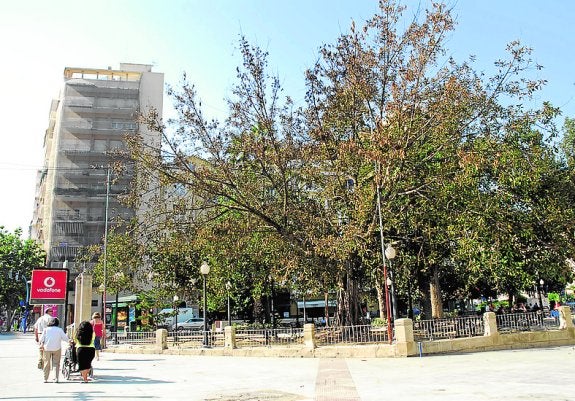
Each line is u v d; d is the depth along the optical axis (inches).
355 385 428.1
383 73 832.3
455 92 752.3
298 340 798.5
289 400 365.7
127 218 2054.6
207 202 862.5
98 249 1190.3
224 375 539.8
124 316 1568.7
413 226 903.1
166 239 900.0
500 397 339.6
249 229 850.8
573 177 970.1
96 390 434.0
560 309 815.7
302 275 906.1
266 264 1061.8
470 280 1072.8
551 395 339.6
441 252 971.9
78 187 2112.5
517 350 709.3
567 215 899.4
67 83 2213.3
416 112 791.7
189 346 929.5
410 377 464.8
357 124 859.4
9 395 407.5
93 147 2181.3
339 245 746.2
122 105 2249.0
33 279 914.7
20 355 894.4
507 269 942.4
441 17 767.7
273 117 826.2
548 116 855.7
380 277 954.7
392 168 775.1
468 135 824.3
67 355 526.6
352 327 768.3
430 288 1179.3
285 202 826.8
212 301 1425.9
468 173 730.2
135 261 929.5
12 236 2197.3
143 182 864.9
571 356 594.9
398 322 670.5
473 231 829.8
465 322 748.0
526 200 897.5
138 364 694.5
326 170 859.4
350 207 844.6
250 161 845.8
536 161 858.8
